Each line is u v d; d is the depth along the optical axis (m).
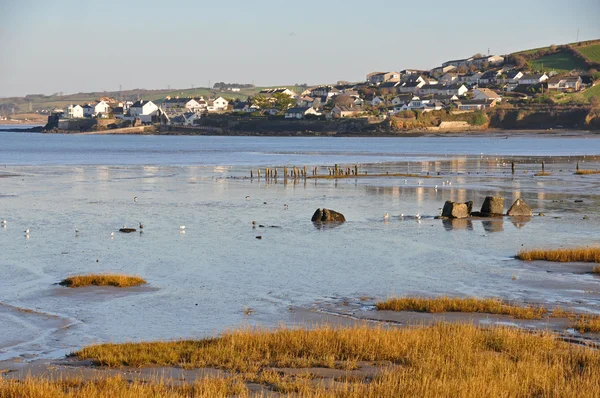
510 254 54.31
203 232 64.56
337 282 45.12
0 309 38.56
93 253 54.66
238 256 53.53
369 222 70.75
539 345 30.08
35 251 55.34
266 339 30.69
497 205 75.00
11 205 83.56
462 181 113.06
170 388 24.89
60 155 191.88
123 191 99.75
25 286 43.94
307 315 37.19
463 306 37.84
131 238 61.38
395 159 169.88
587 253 51.81
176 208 81.50
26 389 24.06
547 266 49.78
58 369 27.97
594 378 25.30
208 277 46.59
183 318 36.84
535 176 121.06
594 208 81.12
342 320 36.03
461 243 59.03
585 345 31.05
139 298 40.97
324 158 175.50
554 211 78.69
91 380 25.72
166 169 141.38
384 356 28.98
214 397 23.45
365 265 50.38
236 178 120.44
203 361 28.41
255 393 24.58
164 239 60.84
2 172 132.00
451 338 30.53
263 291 42.72
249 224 69.31
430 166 145.88
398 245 58.12
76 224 69.19
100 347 30.39
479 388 24.00
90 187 105.19
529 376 25.72
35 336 33.62
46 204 84.88
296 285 44.28
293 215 75.75
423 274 47.47
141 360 28.61
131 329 34.88
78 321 36.34
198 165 152.75
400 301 38.81
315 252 55.12
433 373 26.03
